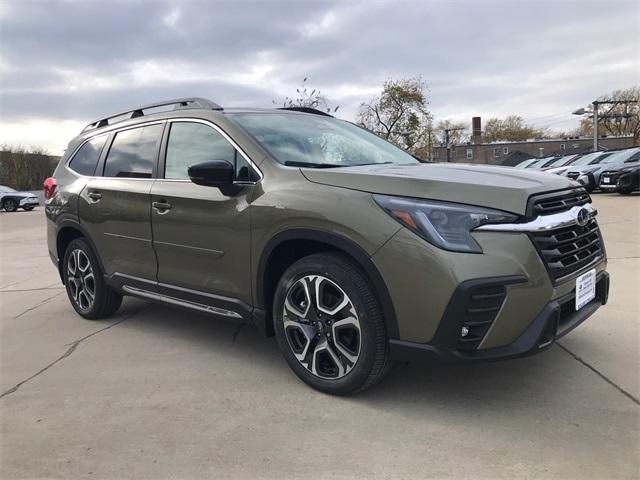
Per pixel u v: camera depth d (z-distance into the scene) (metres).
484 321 2.68
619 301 4.93
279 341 3.39
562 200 3.00
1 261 9.40
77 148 5.24
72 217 4.89
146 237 4.14
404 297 2.78
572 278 2.94
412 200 2.83
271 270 3.42
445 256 2.67
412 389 3.27
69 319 5.17
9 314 5.49
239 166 3.59
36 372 3.81
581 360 3.62
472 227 2.70
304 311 3.24
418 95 44.66
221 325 4.76
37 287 6.85
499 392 3.20
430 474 2.42
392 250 2.79
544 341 2.76
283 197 3.23
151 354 4.07
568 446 2.61
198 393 3.34
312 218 3.06
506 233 2.68
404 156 4.31
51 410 3.19
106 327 4.82
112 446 2.76
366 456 2.58
